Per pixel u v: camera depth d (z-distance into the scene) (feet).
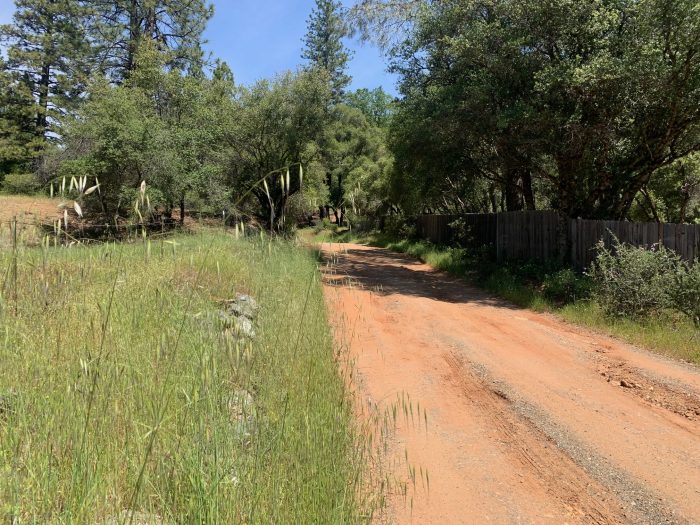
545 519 9.81
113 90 61.16
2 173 94.17
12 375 9.37
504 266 45.80
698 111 35.19
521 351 21.67
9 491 6.52
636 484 11.12
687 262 28.63
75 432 7.61
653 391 16.88
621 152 40.86
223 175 66.28
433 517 9.68
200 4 110.83
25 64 97.50
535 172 47.01
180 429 8.41
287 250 36.99
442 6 46.88
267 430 9.03
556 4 35.73
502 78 40.86
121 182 53.88
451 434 13.42
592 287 30.40
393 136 61.62
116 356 9.62
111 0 105.19
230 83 73.92
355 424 11.85
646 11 31.78
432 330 25.22
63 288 12.98
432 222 80.38
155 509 7.39
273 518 7.30
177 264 19.79
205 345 10.66
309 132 72.33
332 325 20.75
